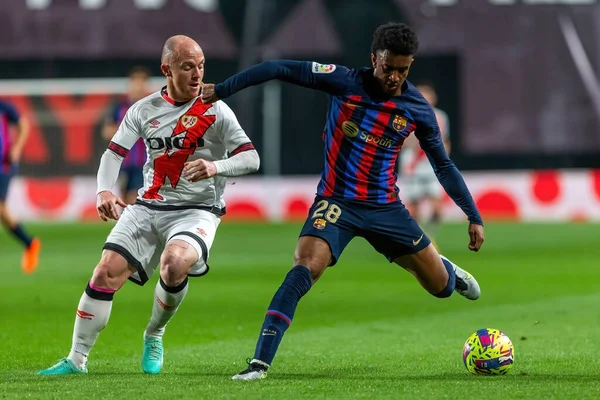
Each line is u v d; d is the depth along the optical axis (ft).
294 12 271.49
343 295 135.03
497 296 132.57
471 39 270.05
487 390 60.90
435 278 76.69
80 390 61.52
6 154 156.46
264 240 225.15
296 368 75.87
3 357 83.97
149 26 279.69
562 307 120.26
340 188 72.64
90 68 282.56
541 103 270.26
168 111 74.84
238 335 100.07
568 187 270.05
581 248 203.92
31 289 140.46
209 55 273.95
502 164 272.10
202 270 75.15
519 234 235.61
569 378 67.67
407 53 68.13
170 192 75.97
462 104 271.08
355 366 77.05
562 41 269.64
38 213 284.41
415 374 71.51
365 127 71.51
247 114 274.36
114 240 74.64
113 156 75.77
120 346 92.32
